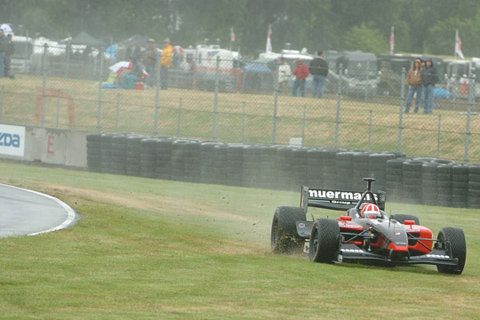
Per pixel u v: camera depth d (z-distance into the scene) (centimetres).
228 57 16250
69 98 11200
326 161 8588
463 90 14600
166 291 3322
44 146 10800
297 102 13012
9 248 4081
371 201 4750
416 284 3825
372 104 12888
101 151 9944
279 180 8844
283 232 4578
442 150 10794
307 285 3619
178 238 4959
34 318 2725
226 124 12625
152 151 9512
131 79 14188
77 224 5091
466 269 4506
